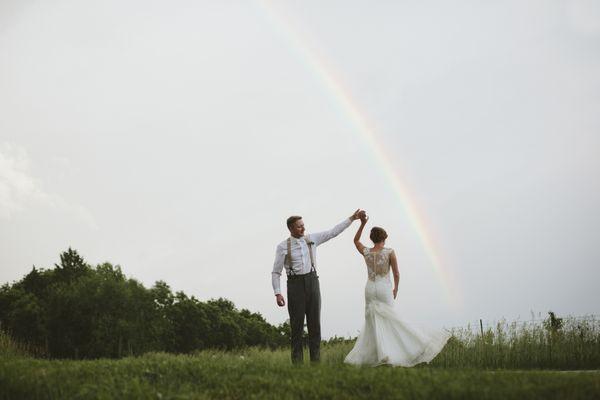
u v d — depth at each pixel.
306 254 9.58
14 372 7.44
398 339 9.41
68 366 8.28
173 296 78.25
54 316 63.34
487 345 11.05
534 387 5.72
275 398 6.19
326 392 6.25
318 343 9.53
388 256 9.83
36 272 73.94
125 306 65.44
